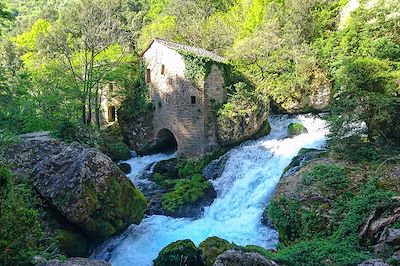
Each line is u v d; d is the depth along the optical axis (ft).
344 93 57.82
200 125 81.25
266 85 91.56
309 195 49.73
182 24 124.06
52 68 88.84
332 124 59.88
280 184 57.52
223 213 61.87
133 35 118.83
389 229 37.14
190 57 81.35
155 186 74.43
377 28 79.25
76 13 100.73
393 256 34.71
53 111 86.22
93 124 99.66
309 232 45.21
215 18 127.54
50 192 43.52
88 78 89.20
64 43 92.89
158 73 88.79
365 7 92.17
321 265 36.14
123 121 96.48
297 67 90.12
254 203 61.11
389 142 58.80
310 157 62.69
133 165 86.84
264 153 73.36
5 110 79.56
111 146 91.40
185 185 70.79
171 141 94.48
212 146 81.66
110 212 45.55
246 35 114.11
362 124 63.05
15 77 90.79
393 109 56.13
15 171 44.98
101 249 48.80
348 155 57.93
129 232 53.11
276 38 95.45
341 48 86.74
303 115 88.84
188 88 82.33
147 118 92.27
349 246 39.14
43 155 48.03
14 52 130.82
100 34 93.97
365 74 55.16
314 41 100.22
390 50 64.59
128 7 170.60
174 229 55.93
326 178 51.75
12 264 24.06
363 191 46.21
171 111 85.97
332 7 110.11
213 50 115.96
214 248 42.91
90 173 44.91
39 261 29.19
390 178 47.55
